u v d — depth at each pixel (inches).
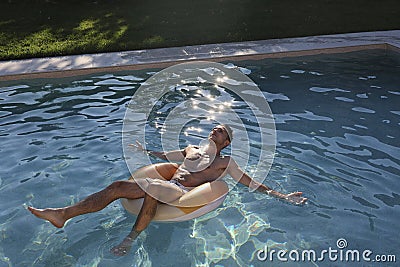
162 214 130.5
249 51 291.6
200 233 126.8
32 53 290.4
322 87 238.4
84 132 189.5
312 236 125.3
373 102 217.6
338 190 146.7
